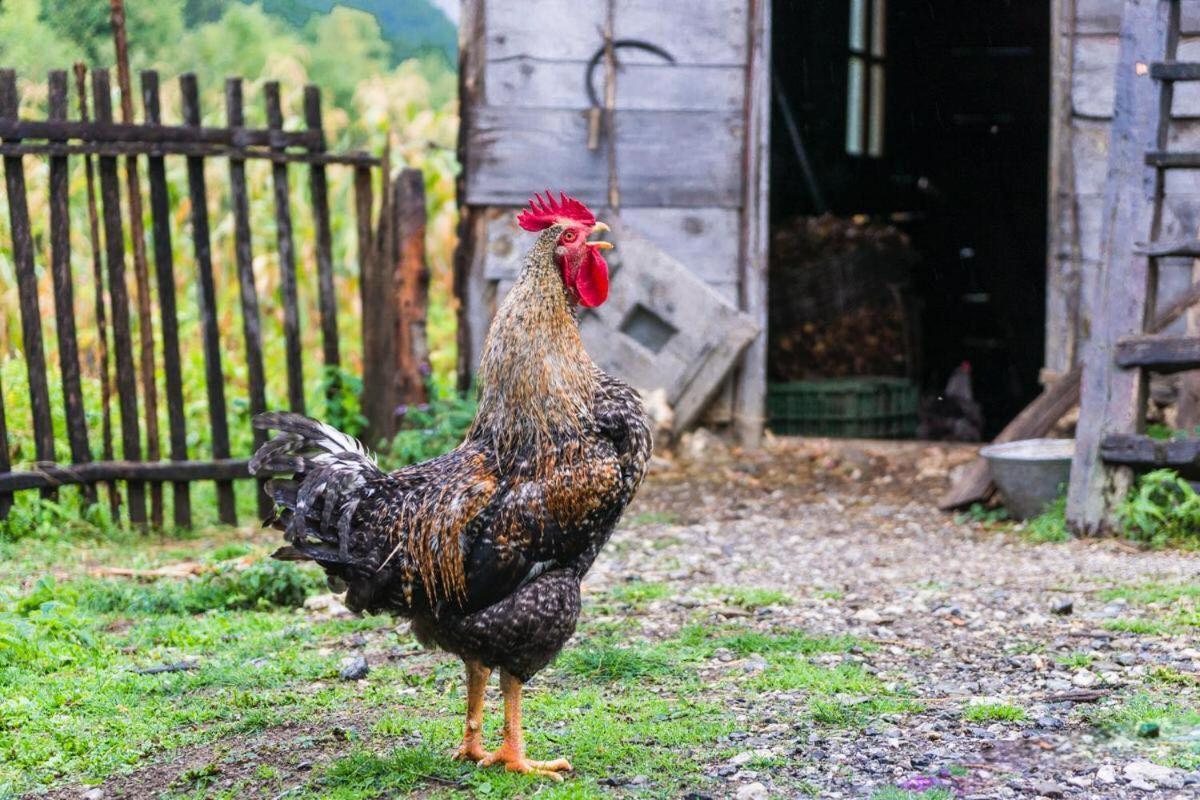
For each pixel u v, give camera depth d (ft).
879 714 15.48
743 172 33.81
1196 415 28.43
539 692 16.98
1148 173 25.35
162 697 16.89
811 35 46.34
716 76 33.55
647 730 15.17
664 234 33.83
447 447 29.84
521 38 33.04
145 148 26.71
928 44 48.73
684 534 26.84
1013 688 16.39
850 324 39.68
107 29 49.80
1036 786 13.07
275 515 14.26
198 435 31.65
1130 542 24.90
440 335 41.86
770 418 36.83
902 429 38.37
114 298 26.94
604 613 20.61
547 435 13.67
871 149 49.39
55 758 14.76
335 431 14.62
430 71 62.90
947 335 46.52
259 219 39.73
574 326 14.15
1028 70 47.37
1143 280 25.44
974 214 47.70
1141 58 25.43
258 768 14.43
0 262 33.06
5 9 45.88
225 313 37.27
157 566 23.97
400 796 13.55
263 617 20.76
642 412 14.34
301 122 35.14
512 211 33.50
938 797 12.78
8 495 26.17
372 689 17.10
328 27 59.11
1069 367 32.17
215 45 53.36
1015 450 28.40
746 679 17.12
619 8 33.14
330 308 30.17
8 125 25.72
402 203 29.99
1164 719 14.82
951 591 21.66
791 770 13.83
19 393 30.12
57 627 19.07
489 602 13.62
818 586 22.34
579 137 33.42
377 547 13.69
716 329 33.22
